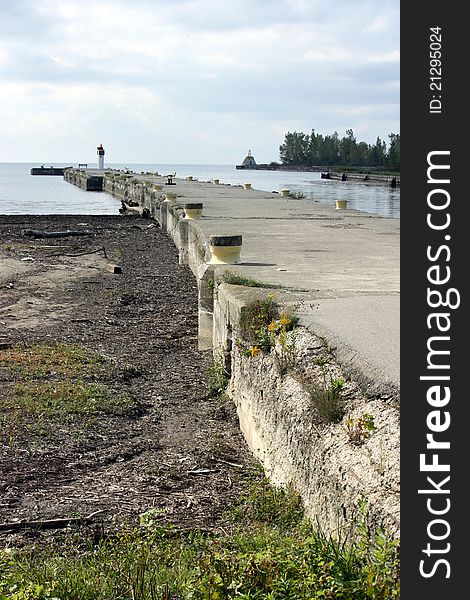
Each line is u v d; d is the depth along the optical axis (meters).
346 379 6.85
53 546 6.36
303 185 83.25
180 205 30.28
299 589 4.72
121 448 8.77
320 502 6.07
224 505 7.29
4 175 185.38
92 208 56.72
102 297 18.25
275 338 8.59
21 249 27.17
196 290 19.42
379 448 5.52
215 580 4.97
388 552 4.58
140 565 5.57
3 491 7.48
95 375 11.55
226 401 10.44
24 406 9.84
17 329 14.76
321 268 13.04
